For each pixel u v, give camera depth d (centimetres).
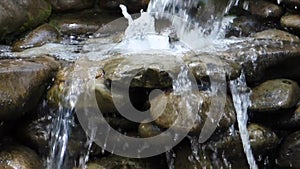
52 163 526
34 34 653
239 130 528
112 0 718
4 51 618
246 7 702
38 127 526
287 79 584
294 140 557
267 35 642
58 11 705
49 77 529
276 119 567
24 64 517
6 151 502
